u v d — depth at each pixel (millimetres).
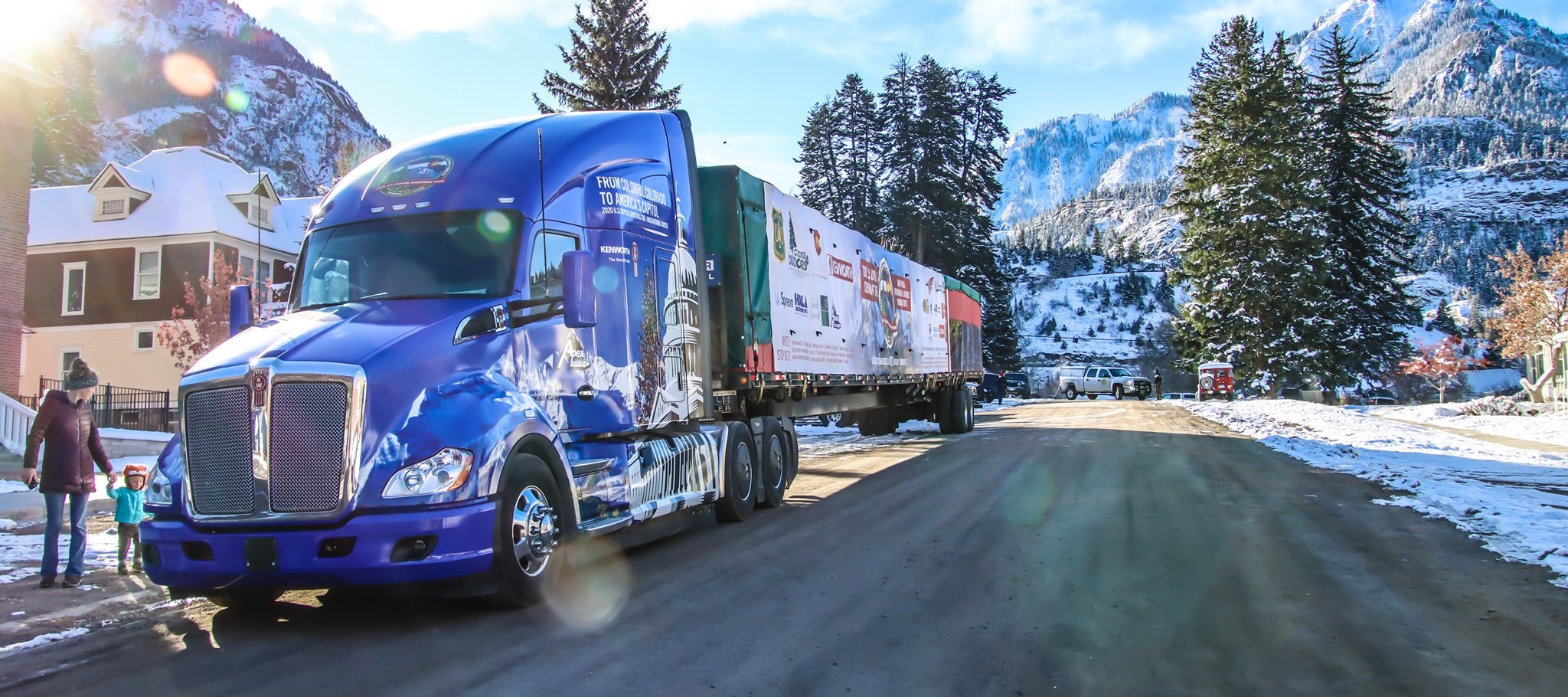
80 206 34438
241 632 5625
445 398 5820
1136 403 42125
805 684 4422
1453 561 7188
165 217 33281
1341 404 45375
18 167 20375
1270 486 11836
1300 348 42875
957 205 53219
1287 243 42938
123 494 7512
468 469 5617
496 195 6980
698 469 8969
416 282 6656
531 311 6766
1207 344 45688
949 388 23516
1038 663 4719
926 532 8680
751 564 7410
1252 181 43406
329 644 5301
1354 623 5445
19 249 20328
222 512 5516
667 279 8734
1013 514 9695
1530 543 7719
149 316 32750
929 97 53406
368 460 5449
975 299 26984
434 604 6234
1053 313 186000
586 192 7613
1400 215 51219
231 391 5555
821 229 14430
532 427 6156
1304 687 4336
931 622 5531
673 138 9234
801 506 10906
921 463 15258
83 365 7328
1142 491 11422
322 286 6816
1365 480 12477
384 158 7531
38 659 5066
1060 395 55531
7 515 10836
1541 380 36281
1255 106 44062
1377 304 50594
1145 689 4312
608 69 34250
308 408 5457
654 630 5434
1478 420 27188
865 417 23094
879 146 55656
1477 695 4215
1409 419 30453
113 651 5238
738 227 11086
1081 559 7332
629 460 7660
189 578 5551
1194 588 6344
